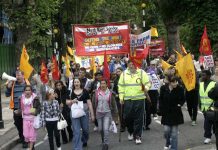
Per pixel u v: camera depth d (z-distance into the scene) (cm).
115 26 1778
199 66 2016
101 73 1617
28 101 1266
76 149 1224
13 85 1379
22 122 1370
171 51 3475
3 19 3884
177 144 1232
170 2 2642
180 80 1544
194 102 1602
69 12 4797
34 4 2972
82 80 1563
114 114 1266
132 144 1345
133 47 1983
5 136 1538
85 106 1246
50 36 3816
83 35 1791
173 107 1141
